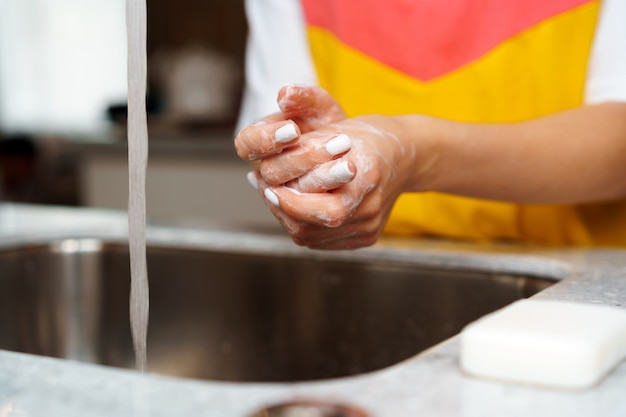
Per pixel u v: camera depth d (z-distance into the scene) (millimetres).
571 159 953
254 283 1063
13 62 4828
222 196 2352
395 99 1153
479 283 953
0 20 4801
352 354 1016
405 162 837
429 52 1129
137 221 791
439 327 972
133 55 780
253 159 780
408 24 1131
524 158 930
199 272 1092
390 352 997
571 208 1104
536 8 1093
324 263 1024
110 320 1128
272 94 1206
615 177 992
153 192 2447
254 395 581
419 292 980
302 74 1205
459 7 1113
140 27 774
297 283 1041
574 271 869
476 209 1104
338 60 1169
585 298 755
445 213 1111
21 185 4176
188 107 3135
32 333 1096
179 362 1098
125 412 564
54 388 591
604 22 1040
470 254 962
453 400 581
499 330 609
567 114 990
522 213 1104
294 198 766
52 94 4781
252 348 1066
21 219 1240
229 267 1075
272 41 1208
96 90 4664
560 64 1098
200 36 3936
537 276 927
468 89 1126
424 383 600
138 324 800
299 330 1042
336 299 1021
